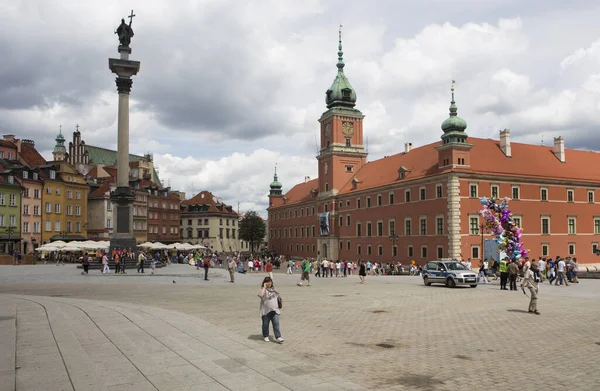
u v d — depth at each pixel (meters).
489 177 74.06
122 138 57.59
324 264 63.03
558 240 79.19
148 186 129.50
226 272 62.84
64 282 40.66
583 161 88.81
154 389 10.09
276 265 93.19
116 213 56.75
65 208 99.50
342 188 109.38
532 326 19.69
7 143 94.06
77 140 133.25
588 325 19.95
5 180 85.31
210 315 21.88
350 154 110.44
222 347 14.46
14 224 86.69
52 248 69.62
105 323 17.48
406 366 13.09
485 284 44.69
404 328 19.06
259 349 14.60
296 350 14.87
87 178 116.94
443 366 13.12
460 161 73.00
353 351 14.87
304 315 22.59
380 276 63.81
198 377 11.08
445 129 74.75
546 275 48.78
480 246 73.06
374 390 10.86
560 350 15.20
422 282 48.97
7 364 11.62
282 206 145.25
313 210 123.69
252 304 25.98
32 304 22.45
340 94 111.81
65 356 12.56
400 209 85.19
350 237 102.56
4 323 16.97
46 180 94.31
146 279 44.75
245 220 149.38
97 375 10.93
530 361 13.74
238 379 11.03
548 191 79.25
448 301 28.81
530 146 86.06
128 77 58.12
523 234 75.81
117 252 51.94
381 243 90.81
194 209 159.38
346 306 26.17
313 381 11.07
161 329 16.73
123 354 13.02
